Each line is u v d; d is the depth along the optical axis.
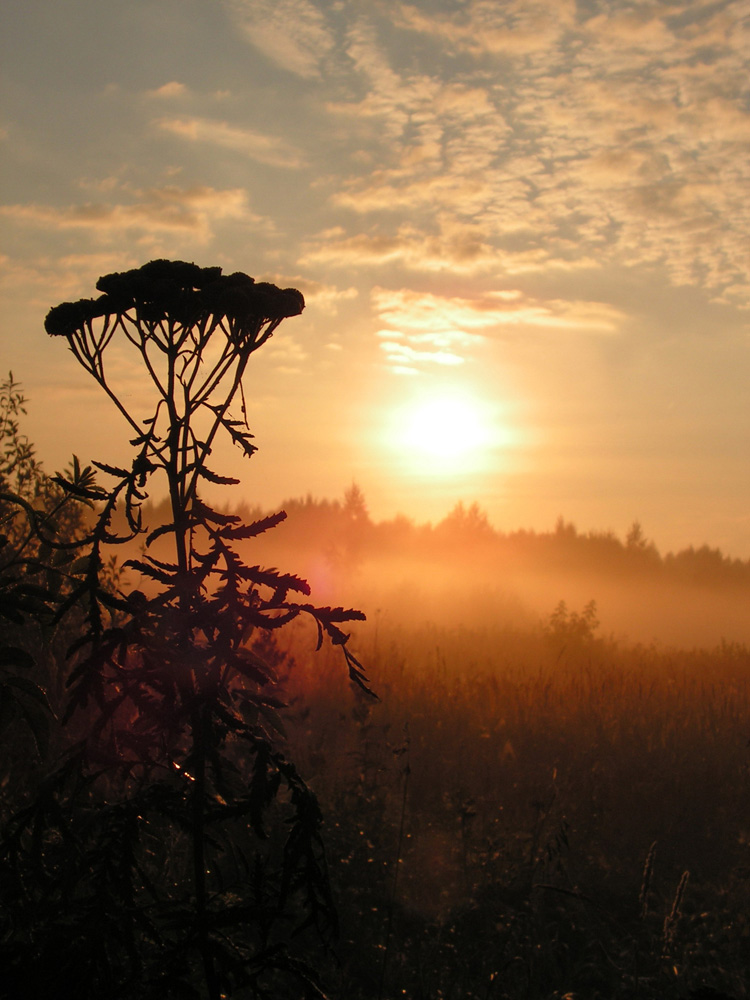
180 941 1.81
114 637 1.81
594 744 7.44
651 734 7.85
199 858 1.85
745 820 6.29
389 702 8.25
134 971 1.73
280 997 3.19
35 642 3.76
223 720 1.80
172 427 1.95
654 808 6.32
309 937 4.02
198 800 1.84
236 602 1.81
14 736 2.96
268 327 2.06
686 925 4.57
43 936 1.79
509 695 8.98
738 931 4.52
